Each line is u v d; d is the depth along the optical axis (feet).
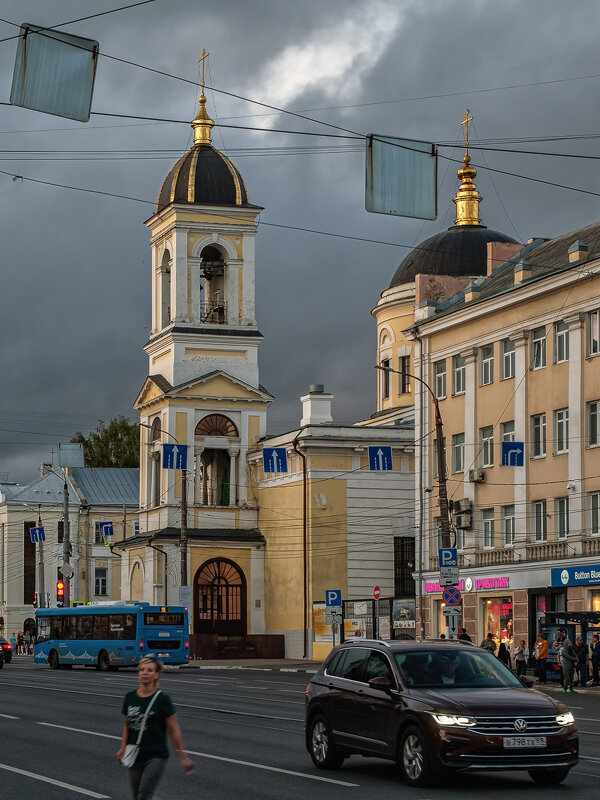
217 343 256.11
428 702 56.65
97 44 65.00
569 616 145.07
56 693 125.70
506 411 178.29
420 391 197.88
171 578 245.04
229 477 255.50
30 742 75.97
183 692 127.75
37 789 55.62
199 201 256.11
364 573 233.14
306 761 66.64
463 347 187.93
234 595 247.70
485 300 180.24
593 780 59.26
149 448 260.83
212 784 57.67
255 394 255.29
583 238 183.01
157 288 263.90
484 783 58.29
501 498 178.60
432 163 75.00
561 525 166.71
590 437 162.20
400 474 237.25
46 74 64.28
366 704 60.64
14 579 352.28
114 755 68.95
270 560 246.47
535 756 55.11
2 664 208.33
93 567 355.97
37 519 356.18
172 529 247.50
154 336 261.65
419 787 56.39
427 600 193.98
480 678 59.88
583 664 142.72
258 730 83.20
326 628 225.35
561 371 167.22
